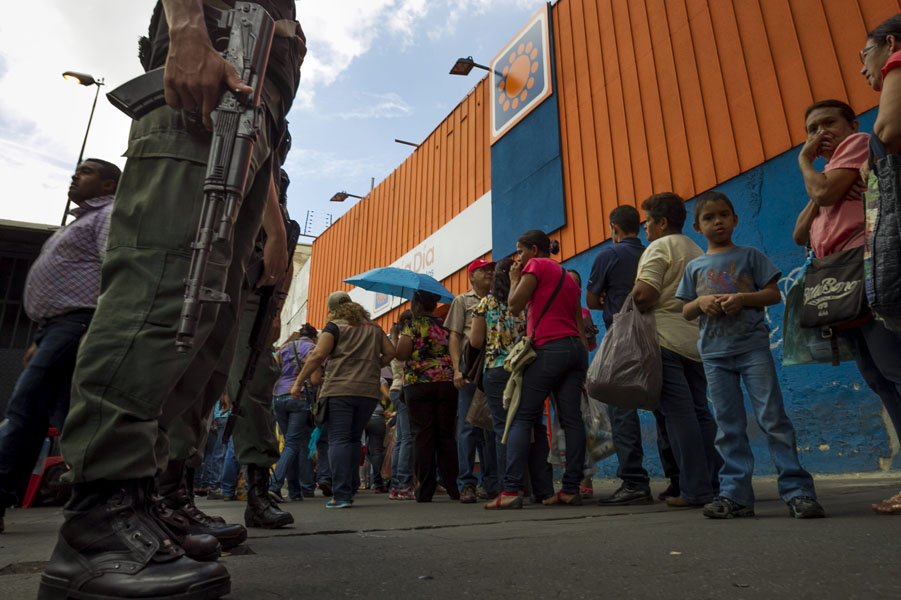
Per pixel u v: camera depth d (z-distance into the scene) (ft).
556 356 11.27
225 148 3.90
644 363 8.77
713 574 3.90
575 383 11.76
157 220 3.90
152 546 3.49
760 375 7.39
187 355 3.80
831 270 7.13
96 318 3.72
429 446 15.19
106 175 9.40
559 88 28.43
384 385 22.98
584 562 4.58
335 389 12.92
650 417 20.89
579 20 27.78
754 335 7.52
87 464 3.49
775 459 7.20
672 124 22.22
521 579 4.02
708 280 8.03
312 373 14.17
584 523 7.74
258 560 5.15
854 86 16.76
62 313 8.80
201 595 3.36
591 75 26.58
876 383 7.41
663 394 9.34
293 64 5.24
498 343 12.78
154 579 3.32
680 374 9.28
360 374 13.07
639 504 10.94
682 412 9.21
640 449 11.37
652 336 9.03
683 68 22.11
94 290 8.94
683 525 6.73
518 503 11.19
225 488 17.75
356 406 13.08
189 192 4.00
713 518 7.33
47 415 8.82
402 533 7.32
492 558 4.95
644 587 3.63
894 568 3.81
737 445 7.48
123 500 3.58
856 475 14.99
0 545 6.88
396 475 17.87
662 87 22.86
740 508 7.27
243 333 8.21
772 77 18.94
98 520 3.51
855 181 6.96
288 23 5.13
